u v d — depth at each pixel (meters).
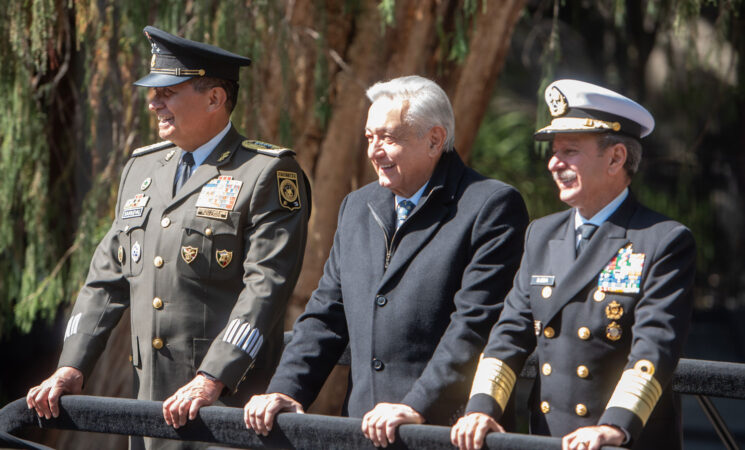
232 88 6.87
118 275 6.97
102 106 11.77
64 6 11.05
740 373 6.00
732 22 11.97
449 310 5.85
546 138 5.64
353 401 5.95
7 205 11.73
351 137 11.66
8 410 6.36
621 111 5.35
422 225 6.02
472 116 12.08
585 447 4.57
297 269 6.55
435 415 5.41
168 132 6.73
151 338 6.60
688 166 14.30
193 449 6.52
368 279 6.05
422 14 11.55
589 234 5.45
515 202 5.96
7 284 12.93
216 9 10.62
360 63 11.62
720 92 12.52
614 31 15.60
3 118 11.36
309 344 6.13
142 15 10.50
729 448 6.17
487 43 11.82
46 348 17.64
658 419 5.29
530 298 5.50
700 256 15.04
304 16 11.33
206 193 6.64
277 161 6.64
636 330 5.02
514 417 5.97
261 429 5.46
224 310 6.54
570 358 5.29
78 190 12.55
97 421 6.04
